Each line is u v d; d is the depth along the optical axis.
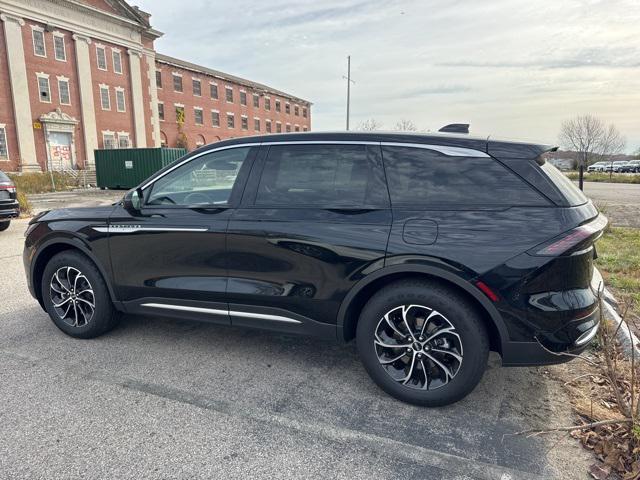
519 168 2.73
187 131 45.62
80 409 2.83
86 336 3.92
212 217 3.34
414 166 2.93
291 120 64.12
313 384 3.19
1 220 9.45
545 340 2.60
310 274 3.05
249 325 3.35
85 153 34.22
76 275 3.90
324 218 3.02
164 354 3.65
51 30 31.56
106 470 2.29
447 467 2.32
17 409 2.83
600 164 51.41
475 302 2.73
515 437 2.58
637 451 2.28
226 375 3.31
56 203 17.95
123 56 37.09
